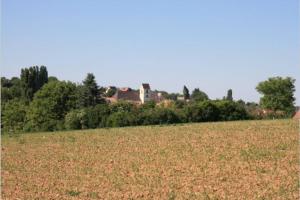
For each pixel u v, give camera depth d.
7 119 113.38
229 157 35.91
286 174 29.16
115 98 169.62
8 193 28.11
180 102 115.69
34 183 31.14
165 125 66.44
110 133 58.84
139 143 48.00
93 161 39.19
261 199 24.00
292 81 117.19
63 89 116.38
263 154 36.06
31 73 146.75
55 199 26.28
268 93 118.06
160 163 35.78
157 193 26.50
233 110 92.50
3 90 145.38
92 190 28.22
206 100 93.38
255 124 57.66
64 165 38.22
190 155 38.28
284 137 43.88
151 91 178.75
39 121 111.75
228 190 26.06
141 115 85.31
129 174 32.47
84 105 117.06
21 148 50.53
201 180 28.97
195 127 59.12
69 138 56.72
